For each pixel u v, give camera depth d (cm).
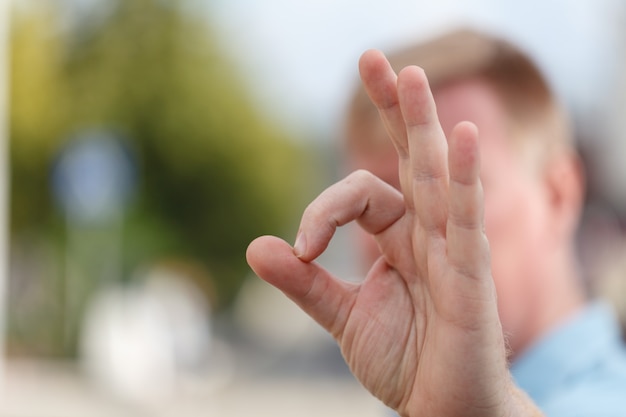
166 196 1977
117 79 1891
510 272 181
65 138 1689
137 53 1941
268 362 1300
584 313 176
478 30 195
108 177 1080
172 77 1966
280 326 1916
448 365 106
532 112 192
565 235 191
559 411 152
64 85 1772
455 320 105
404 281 121
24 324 1334
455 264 105
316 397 995
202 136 1995
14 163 1592
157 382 1070
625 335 208
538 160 190
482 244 104
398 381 117
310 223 121
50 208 1535
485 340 105
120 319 1097
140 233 1828
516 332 179
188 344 1171
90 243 1378
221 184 2038
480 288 105
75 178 1083
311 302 122
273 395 1016
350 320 121
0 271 870
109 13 1900
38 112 1638
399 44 200
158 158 1962
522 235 184
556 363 166
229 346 1523
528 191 187
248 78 2152
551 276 186
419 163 112
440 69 188
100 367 1070
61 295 1338
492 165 184
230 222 2061
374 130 195
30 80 1631
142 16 1942
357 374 121
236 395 1023
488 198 184
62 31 1778
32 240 1529
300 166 2300
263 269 121
